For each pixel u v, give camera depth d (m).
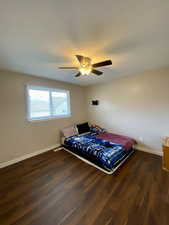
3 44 1.51
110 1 0.94
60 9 1.00
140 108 3.03
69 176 2.04
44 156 2.88
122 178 1.95
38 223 1.23
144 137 3.02
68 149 3.21
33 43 1.51
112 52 1.81
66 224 1.21
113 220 1.24
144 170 2.17
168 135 2.64
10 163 2.52
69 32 1.31
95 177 2.00
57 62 2.14
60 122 3.64
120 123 3.51
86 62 1.85
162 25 1.22
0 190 1.73
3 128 2.44
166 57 2.03
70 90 3.97
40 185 1.82
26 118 2.82
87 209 1.38
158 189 1.68
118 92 3.48
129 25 1.22
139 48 1.70
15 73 2.63
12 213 1.35
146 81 2.87
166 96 2.61
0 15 1.04
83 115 4.50
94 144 2.80
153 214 1.30
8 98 2.52
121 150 2.50
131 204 1.43
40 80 3.11
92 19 1.12
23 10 0.99
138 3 0.96
